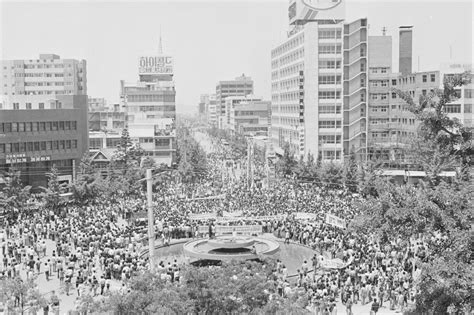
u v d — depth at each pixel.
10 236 73.06
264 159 177.25
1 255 63.97
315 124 161.38
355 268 54.06
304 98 162.88
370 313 44.88
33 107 139.38
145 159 124.88
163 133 172.00
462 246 24.09
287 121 183.12
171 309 27.39
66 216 86.00
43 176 127.94
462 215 24.80
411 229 25.41
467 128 29.08
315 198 100.06
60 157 130.62
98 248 63.34
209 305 29.31
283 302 29.67
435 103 29.23
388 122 161.12
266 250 66.38
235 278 30.02
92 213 86.94
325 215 79.94
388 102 161.38
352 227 26.91
